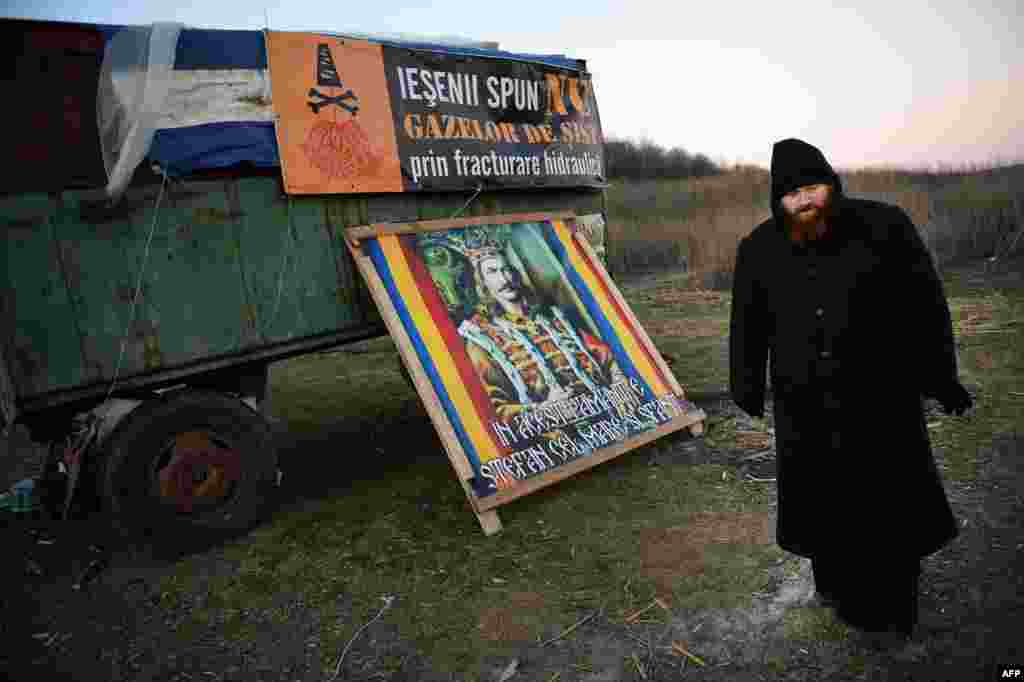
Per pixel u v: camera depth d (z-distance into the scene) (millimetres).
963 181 14781
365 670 2787
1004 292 8688
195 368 4117
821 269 2492
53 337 3617
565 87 6418
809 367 2535
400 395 7137
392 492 4645
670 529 3695
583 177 6602
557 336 5098
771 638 2707
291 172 4414
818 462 2590
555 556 3545
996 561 3027
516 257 5383
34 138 3643
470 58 5488
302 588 3479
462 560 3609
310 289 4613
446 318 4711
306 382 7973
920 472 2508
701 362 7160
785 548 2787
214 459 4039
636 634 2836
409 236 4934
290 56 4414
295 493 4781
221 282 4199
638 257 15680
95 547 4188
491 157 5656
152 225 3926
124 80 3838
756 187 19641
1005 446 4238
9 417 3506
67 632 3275
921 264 2375
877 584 2559
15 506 4797
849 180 16812
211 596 3477
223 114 4168
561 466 4359
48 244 3592
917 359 2461
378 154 4867
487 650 2834
